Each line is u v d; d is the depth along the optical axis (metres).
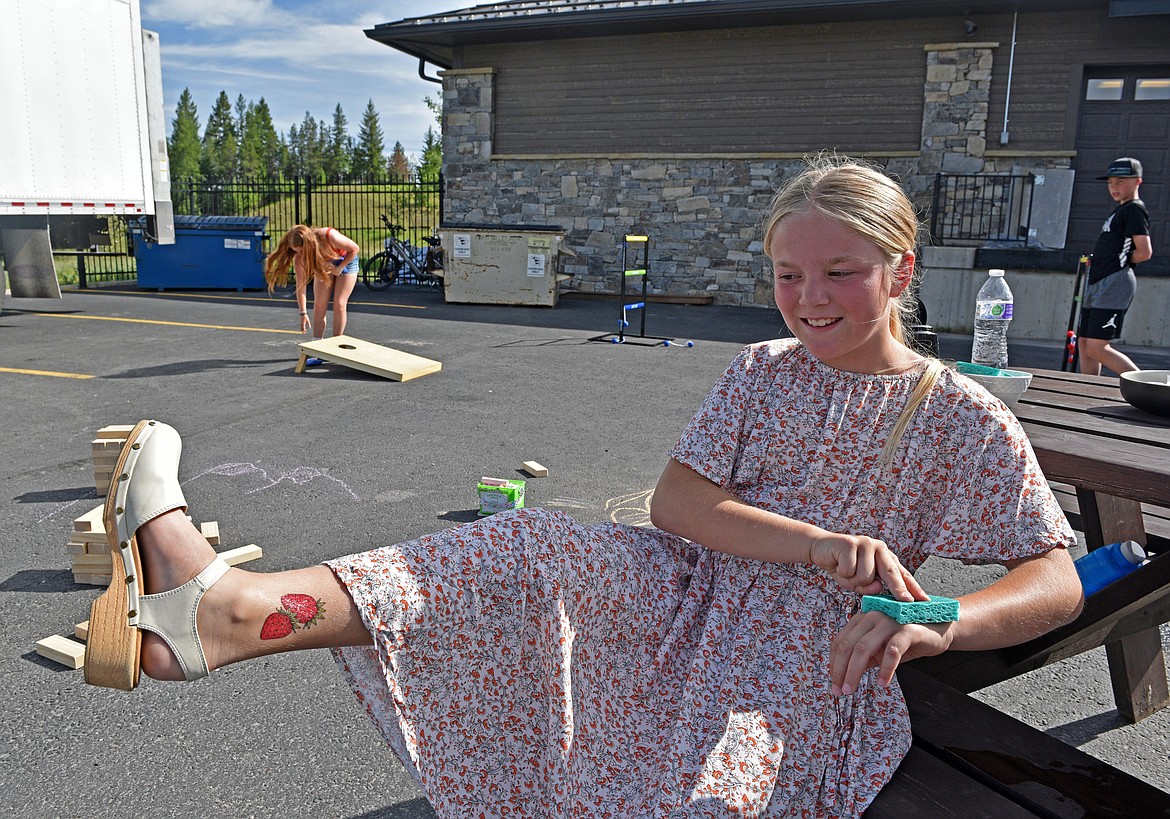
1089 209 12.74
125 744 2.49
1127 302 6.79
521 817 1.50
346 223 19.95
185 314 12.26
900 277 1.51
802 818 1.43
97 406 6.68
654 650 1.60
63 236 12.20
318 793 2.28
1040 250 11.41
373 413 6.52
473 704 1.46
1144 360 10.07
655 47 14.51
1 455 5.39
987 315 3.85
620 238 15.20
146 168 11.34
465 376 7.96
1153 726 2.62
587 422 6.33
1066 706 2.73
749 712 1.46
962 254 11.75
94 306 13.09
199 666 1.30
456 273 13.87
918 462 1.53
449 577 1.38
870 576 1.36
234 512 4.41
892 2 12.27
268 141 116.56
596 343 10.09
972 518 1.50
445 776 1.44
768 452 1.61
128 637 1.29
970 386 1.53
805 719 1.47
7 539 4.02
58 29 10.10
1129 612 2.07
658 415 6.59
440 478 4.99
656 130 14.73
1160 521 2.61
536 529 1.47
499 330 11.06
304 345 8.06
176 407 6.66
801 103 13.84
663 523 1.63
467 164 15.96
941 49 12.84
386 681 1.37
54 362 8.48
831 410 1.56
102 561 3.52
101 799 2.24
